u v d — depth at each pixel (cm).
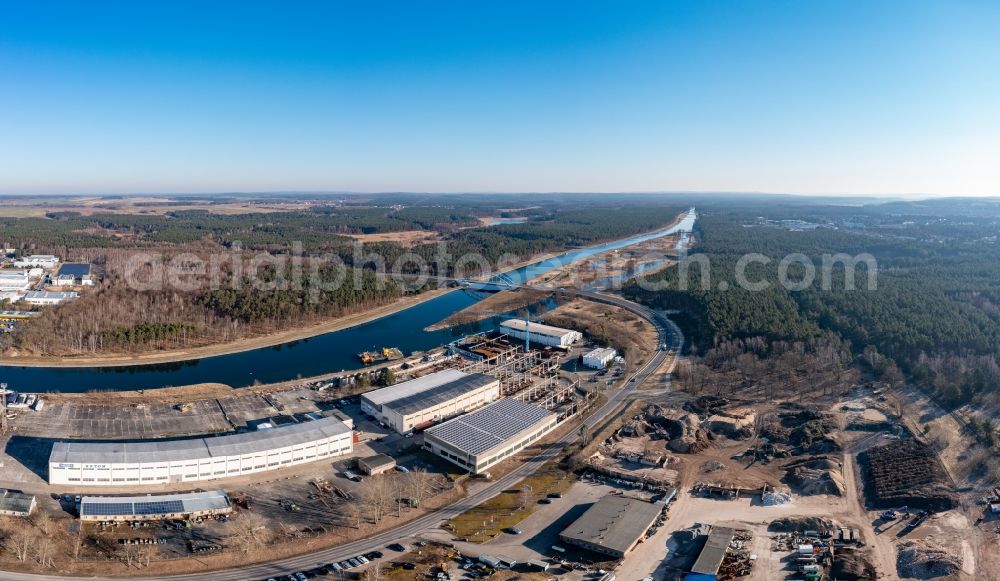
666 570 12481
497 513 14600
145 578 11788
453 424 18375
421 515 14438
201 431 18225
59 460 14725
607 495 15212
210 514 13925
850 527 13862
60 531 12938
